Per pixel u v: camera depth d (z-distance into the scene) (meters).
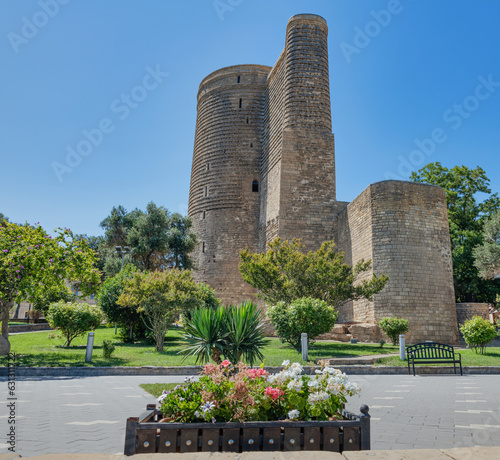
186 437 3.37
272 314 17.06
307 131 32.25
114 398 7.86
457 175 39.69
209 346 9.53
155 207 39.91
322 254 21.73
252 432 3.44
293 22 34.44
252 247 37.94
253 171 39.72
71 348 18.19
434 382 10.71
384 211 24.75
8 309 14.55
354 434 3.52
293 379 4.16
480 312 26.42
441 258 24.92
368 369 12.71
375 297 24.02
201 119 45.03
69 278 15.78
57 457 3.20
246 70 42.59
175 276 18.33
